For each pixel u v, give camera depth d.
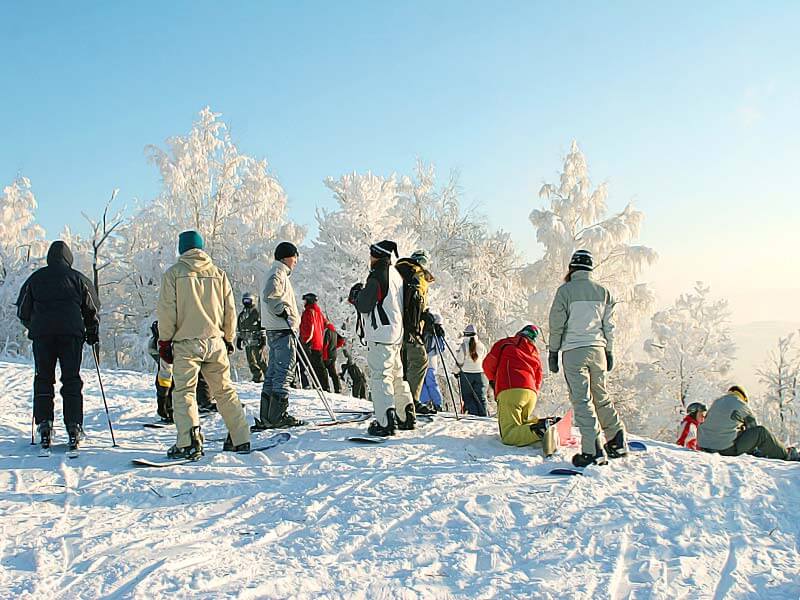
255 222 34.91
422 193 36.03
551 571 3.98
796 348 31.72
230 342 6.60
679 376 29.89
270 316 7.65
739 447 7.88
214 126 34.56
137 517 4.70
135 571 3.73
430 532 4.52
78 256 35.53
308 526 4.56
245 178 35.06
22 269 34.03
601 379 6.41
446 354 13.52
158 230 33.50
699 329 30.52
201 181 34.12
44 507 4.88
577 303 6.32
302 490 5.34
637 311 29.34
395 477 5.66
